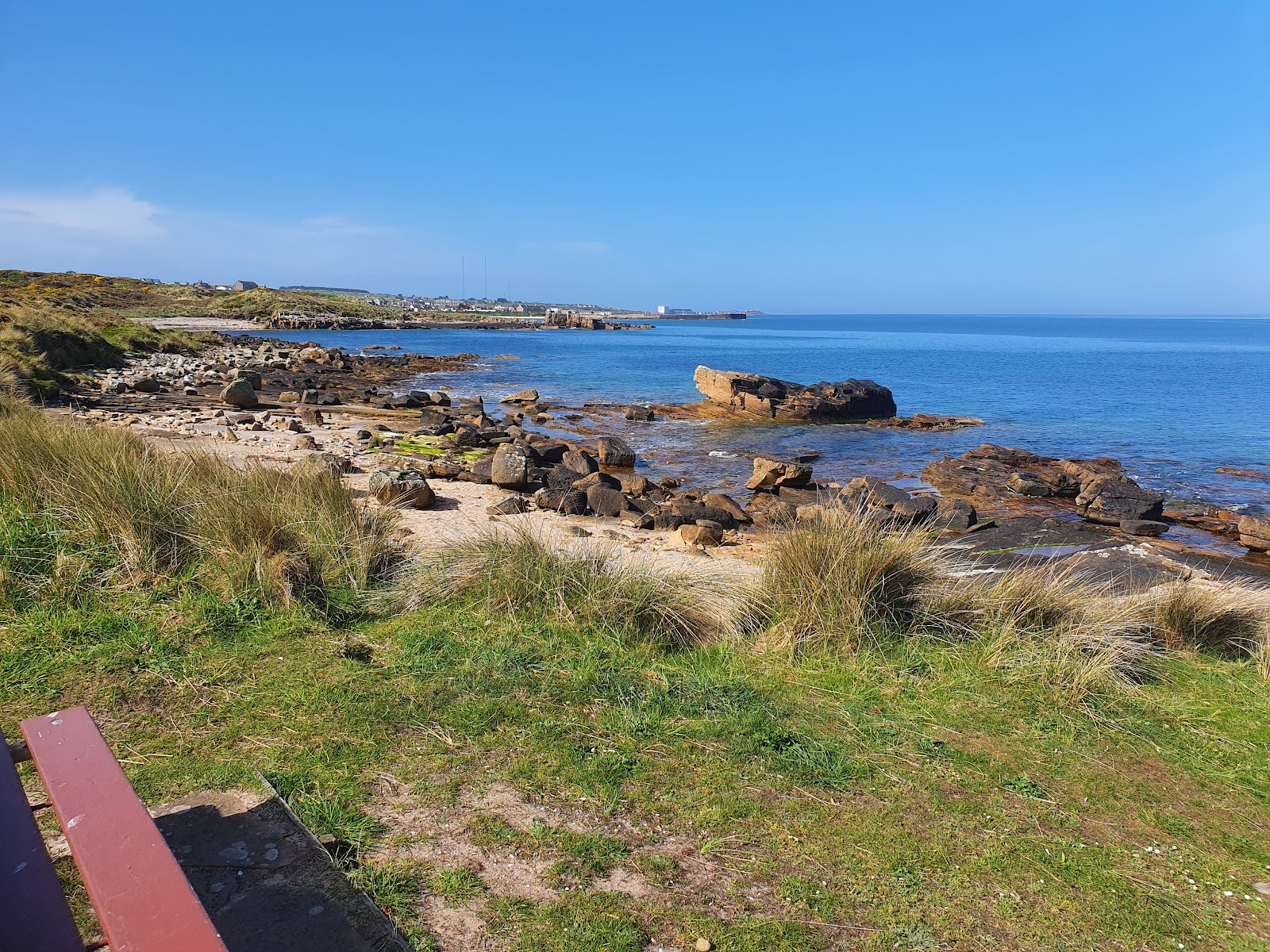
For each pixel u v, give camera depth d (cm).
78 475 670
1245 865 351
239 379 2498
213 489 691
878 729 456
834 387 3080
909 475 1934
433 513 1120
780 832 349
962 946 286
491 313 18862
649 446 2298
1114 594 774
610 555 676
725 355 7456
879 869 327
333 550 666
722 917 291
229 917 273
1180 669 588
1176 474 2019
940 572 654
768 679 523
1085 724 482
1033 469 2005
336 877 297
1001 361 7031
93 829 203
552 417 2862
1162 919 307
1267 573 1184
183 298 11400
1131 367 6412
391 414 2611
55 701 415
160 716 409
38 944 176
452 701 446
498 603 601
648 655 544
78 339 3136
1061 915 307
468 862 311
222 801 341
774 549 665
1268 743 471
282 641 508
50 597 533
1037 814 380
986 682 531
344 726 408
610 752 405
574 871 311
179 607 540
